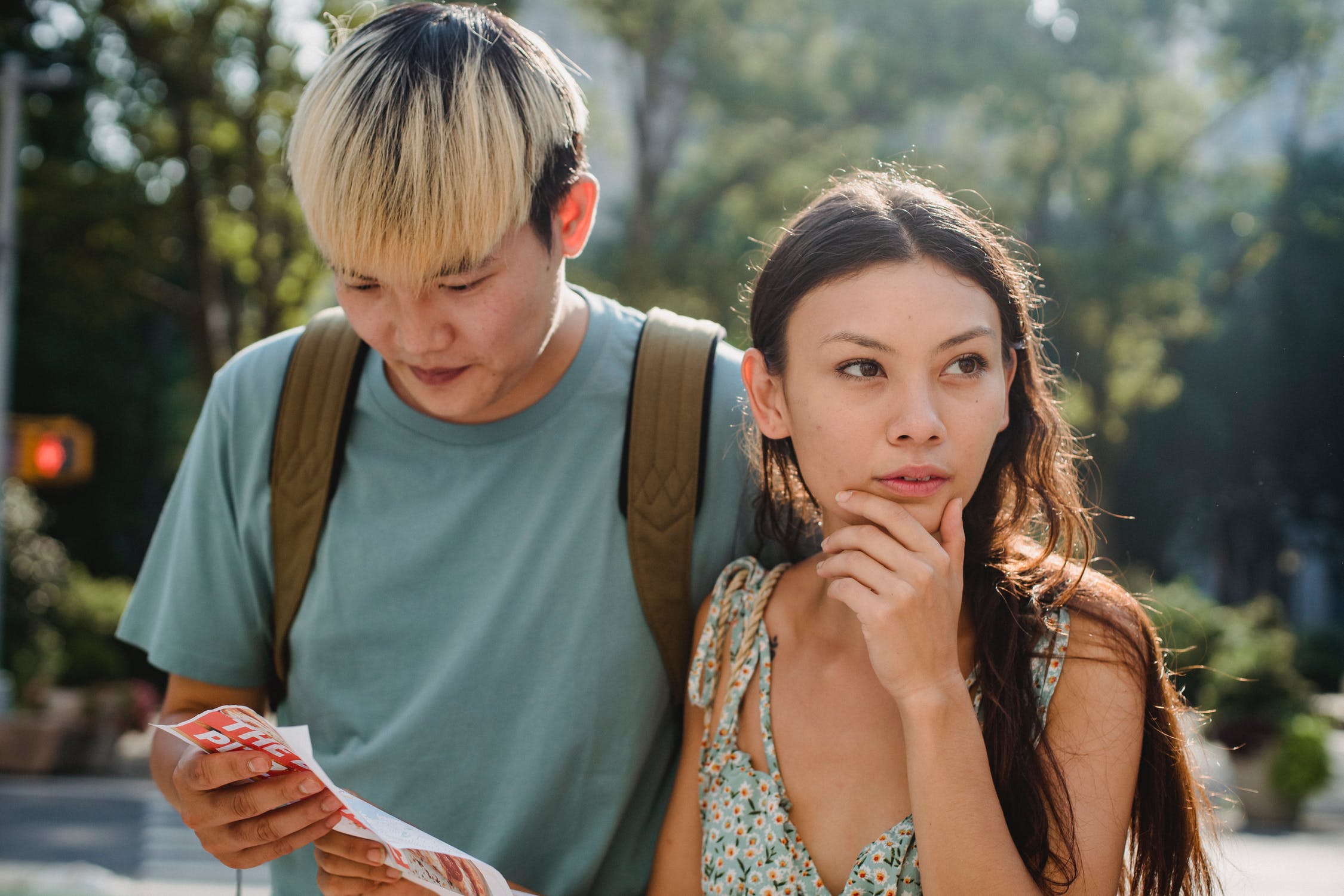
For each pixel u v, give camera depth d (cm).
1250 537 3059
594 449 189
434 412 178
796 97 1591
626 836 191
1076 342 1866
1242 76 2005
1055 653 160
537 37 176
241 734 149
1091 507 197
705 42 1584
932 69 1599
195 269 1418
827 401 157
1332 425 2445
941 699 148
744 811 168
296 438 192
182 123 1350
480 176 154
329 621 190
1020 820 154
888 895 155
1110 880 153
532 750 184
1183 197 2108
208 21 1306
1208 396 2683
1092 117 1761
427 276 157
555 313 177
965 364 156
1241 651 1291
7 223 1152
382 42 162
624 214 1845
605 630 185
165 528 204
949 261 156
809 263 161
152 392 2625
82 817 1025
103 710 1339
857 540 153
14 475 1188
